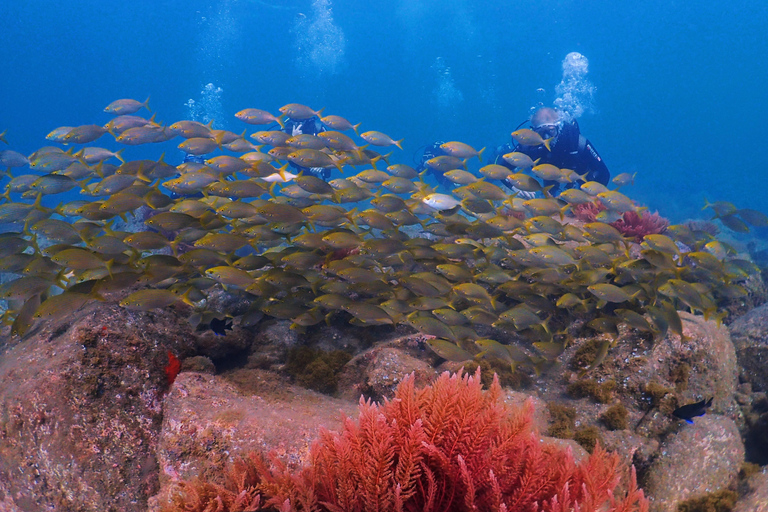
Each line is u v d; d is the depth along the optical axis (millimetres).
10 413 3543
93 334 4008
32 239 5793
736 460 4285
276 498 2279
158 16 84188
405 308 4980
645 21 90438
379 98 93875
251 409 3523
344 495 2150
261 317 5141
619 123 108438
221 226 5512
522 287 5168
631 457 4184
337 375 5066
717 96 104000
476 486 2242
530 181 6277
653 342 5117
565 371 5258
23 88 91750
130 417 3775
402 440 2326
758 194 49562
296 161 6141
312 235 5227
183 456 3158
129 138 6656
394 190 6633
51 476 3389
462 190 6270
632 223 7965
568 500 2053
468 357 4383
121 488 3383
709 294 5500
